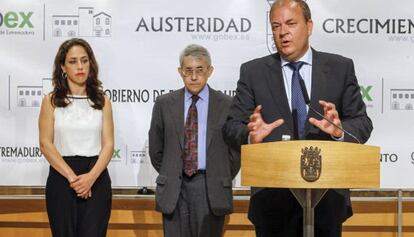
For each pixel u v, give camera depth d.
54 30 5.43
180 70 5.08
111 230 5.78
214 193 4.95
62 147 4.71
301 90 3.57
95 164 4.70
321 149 2.94
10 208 5.78
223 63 5.43
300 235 3.59
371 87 5.41
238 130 3.57
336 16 5.40
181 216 4.98
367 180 2.98
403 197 5.58
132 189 5.63
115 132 5.45
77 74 4.75
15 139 5.44
